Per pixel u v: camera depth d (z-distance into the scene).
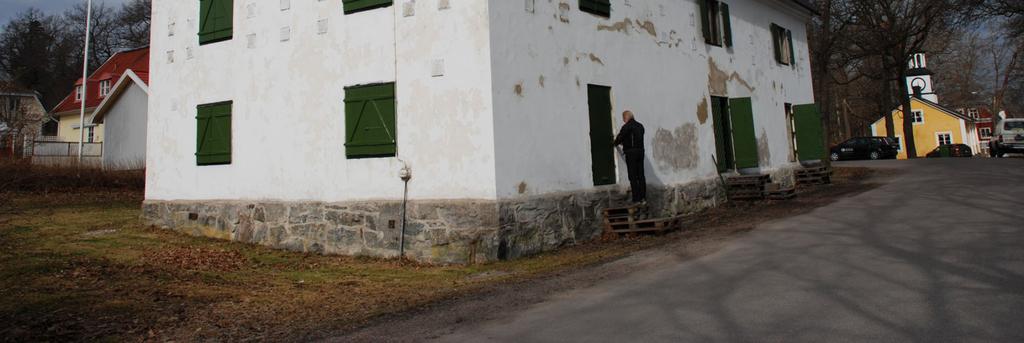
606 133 10.42
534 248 8.74
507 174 8.49
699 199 12.52
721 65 14.12
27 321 5.12
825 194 13.01
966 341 3.43
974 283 4.69
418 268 8.32
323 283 7.33
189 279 7.35
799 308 4.38
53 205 15.10
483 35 8.52
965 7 26.62
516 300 5.61
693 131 12.76
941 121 48.38
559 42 9.65
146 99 24.61
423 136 8.86
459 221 8.46
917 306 4.19
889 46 29.98
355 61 9.48
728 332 3.95
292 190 10.02
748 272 5.78
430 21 8.92
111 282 6.88
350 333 4.82
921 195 10.71
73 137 33.56
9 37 51.34
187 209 11.32
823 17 25.69
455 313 5.28
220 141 10.91
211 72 11.15
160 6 12.09
